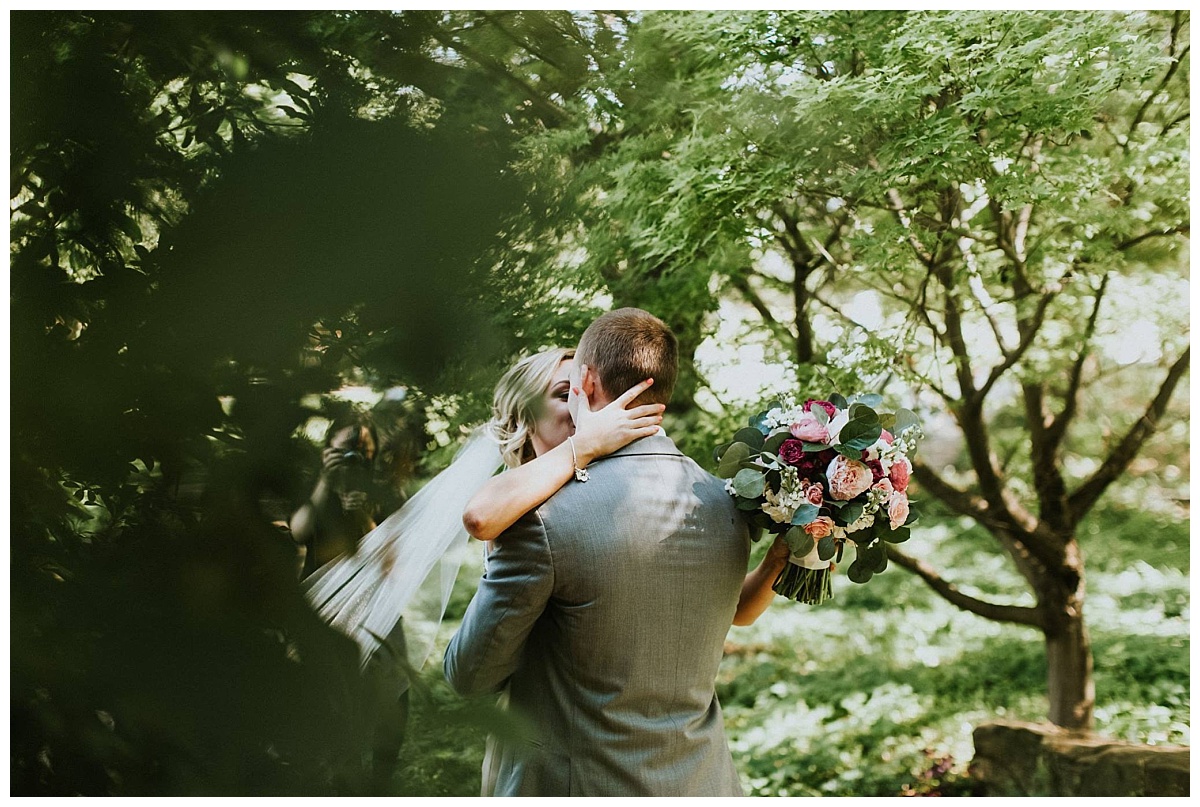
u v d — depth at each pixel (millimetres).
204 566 562
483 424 628
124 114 650
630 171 3551
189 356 588
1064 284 4328
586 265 2361
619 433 1508
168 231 610
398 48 693
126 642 554
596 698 1439
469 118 665
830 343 4555
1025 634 6305
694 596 1477
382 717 588
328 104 654
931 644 6289
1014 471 5535
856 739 5242
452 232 601
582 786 1413
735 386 4652
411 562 1340
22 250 629
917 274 4348
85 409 572
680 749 1465
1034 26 3223
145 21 675
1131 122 3895
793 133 3635
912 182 3521
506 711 623
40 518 571
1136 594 6590
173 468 581
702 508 1520
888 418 1580
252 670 562
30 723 553
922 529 7516
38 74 650
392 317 600
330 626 587
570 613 1429
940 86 3328
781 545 1690
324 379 600
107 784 555
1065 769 4359
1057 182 3541
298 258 586
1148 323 4637
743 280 4910
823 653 6328
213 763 560
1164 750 4320
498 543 1447
